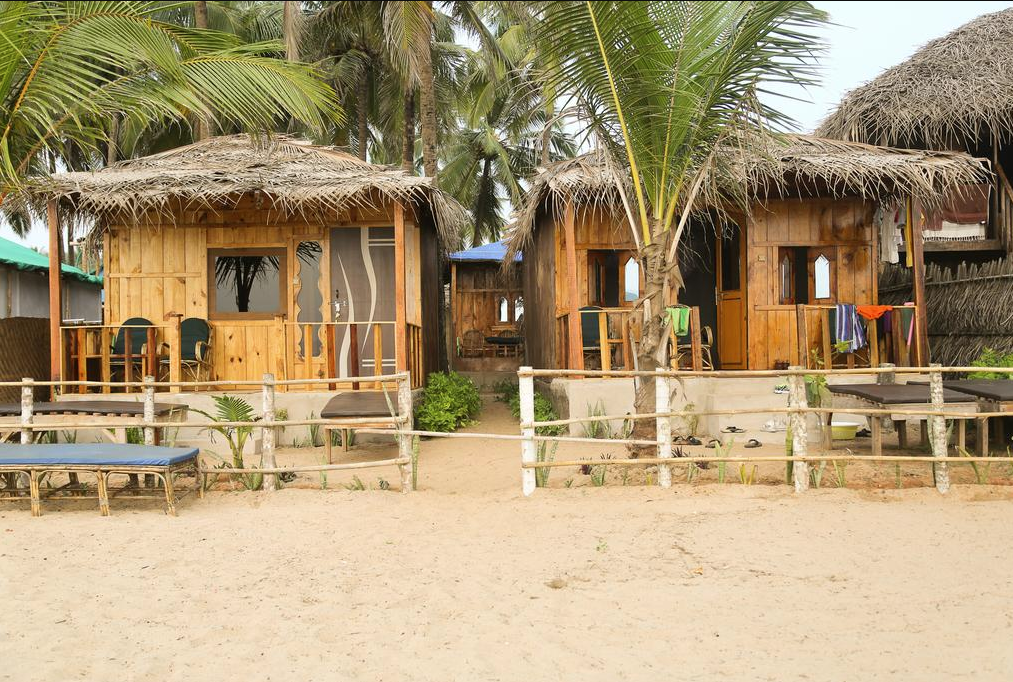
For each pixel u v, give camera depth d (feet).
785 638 13.24
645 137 24.31
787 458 22.31
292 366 38.55
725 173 26.71
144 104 25.82
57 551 18.16
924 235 46.32
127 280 38.78
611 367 39.01
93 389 35.27
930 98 40.42
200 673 12.23
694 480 23.72
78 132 27.32
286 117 72.74
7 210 32.71
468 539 19.13
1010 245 44.86
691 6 22.98
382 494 23.94
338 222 39.32
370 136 95.35
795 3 21.58
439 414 37.42
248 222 39.06
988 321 41.73
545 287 44.62
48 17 24.00
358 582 16.28
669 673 12.04
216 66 26.43
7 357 41.75
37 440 28.17
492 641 13.42
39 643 13.24
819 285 39.70
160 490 22.82
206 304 38.60
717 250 42.29
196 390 36.52
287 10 54.60
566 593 15.57
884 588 15.23
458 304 69.87
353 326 36.50
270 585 16.12
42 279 57.67
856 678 11.66
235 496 23.80
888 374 31.55
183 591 15.75
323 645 13.32
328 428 28.55
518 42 80.53
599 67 23.67
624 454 29.66
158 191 32.14
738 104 23.76
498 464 29.40
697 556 17.34
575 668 12.31
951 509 20.39
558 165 35.81
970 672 11.70
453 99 85.20
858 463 25.96
